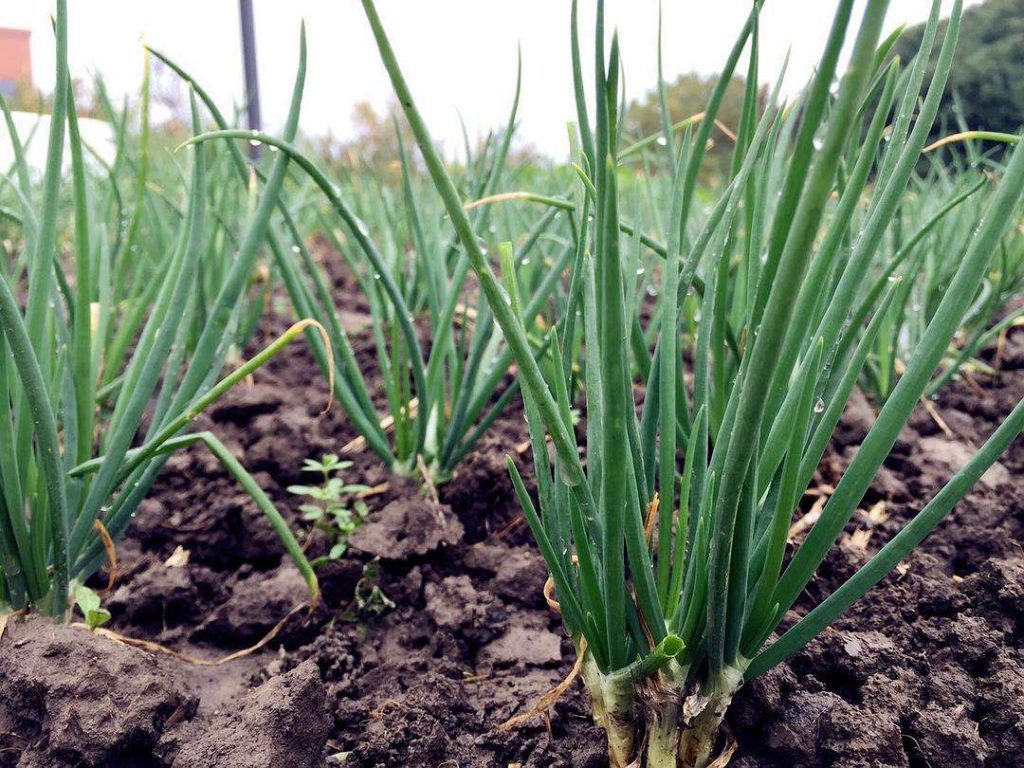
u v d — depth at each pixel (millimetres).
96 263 554
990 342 808
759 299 279
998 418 674
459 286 535
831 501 287
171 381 440
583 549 289
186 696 371
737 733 343
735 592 283
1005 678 352
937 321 264
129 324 537
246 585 478
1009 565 410
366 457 610
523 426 661
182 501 557
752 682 338
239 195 734
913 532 286
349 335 922
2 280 313
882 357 646
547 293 528
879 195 306
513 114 527
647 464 345
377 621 458
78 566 417
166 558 515
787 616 402
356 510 517
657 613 294
